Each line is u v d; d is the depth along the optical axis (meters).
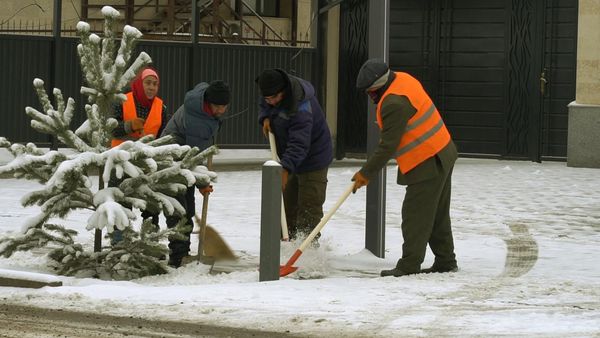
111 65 20.38
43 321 15.08
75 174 19.38
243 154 56.25
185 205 21.45
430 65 54.22
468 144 54.06
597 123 49.69
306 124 21.66
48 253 20.08
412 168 20.09
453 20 53.84
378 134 23.20
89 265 20.00
